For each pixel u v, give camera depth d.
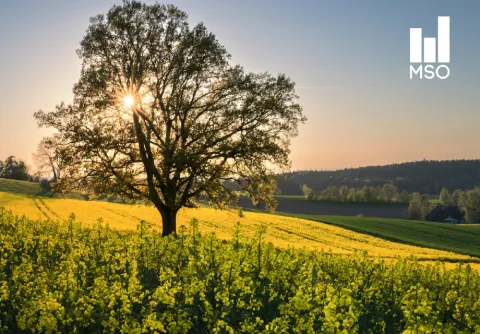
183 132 31.72
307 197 163.75
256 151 31.27
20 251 15.10
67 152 30.17
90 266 10.76
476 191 144.12
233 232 12.69
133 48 31.58
